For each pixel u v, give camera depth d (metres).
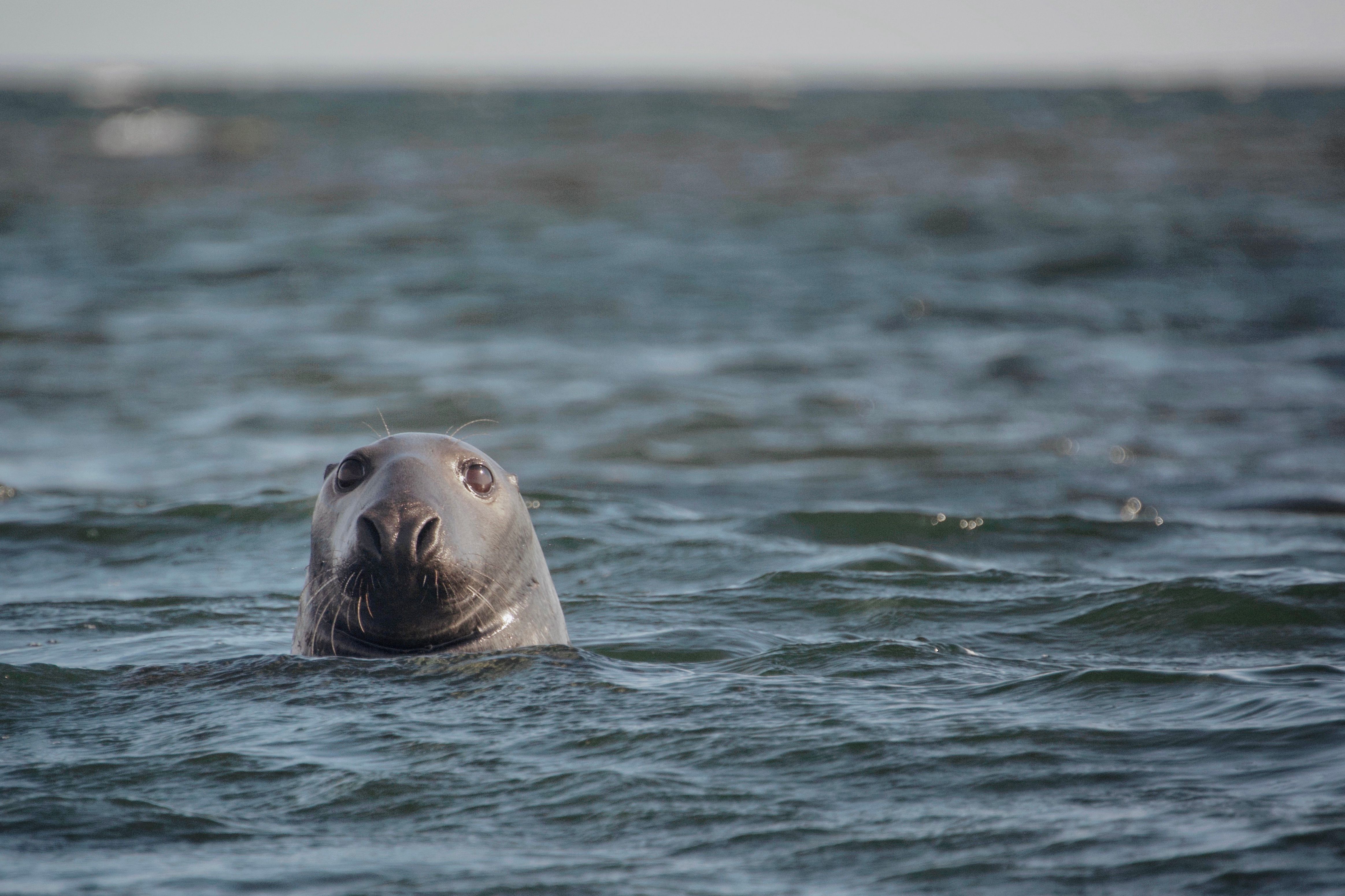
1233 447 54.75
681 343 77.94
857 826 15.06
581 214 151.50
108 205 158.50
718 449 54.41
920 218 146.00
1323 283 100.06
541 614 23.33
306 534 38.22
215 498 41.88
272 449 52.72
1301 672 21.31
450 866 14.24
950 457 53.12
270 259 112.12
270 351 73.75
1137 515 43.91
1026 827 14.80
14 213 146.00
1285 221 139.38
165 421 57.25
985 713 19.16
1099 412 61.59
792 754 17.44
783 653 23.59
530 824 15.43
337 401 61.78
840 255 117.12
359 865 14.29
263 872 14.10
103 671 23.00
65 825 15.56
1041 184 190.50
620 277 102.94
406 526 20.66
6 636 27.47
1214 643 26.06
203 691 20.81
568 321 84.75
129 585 32.97
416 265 109.31
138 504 41.59
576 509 41.75
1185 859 13.72
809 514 40.91
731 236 130.25
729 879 13.80
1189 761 16.75
